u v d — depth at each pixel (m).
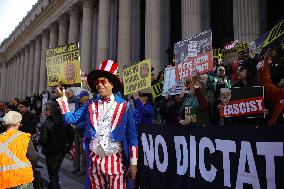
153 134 4.73
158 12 17.22
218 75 6.61
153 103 9.80
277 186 3.06
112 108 3.39
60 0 32.94
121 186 3.31
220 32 16.55
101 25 22.70
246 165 3.35
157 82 9.12
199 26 14.34
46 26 38.50
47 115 6.34
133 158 3.35
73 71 5.30
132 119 3.46
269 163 3.13
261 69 4.86
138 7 23.14
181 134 4.24
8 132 4.24
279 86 4.73
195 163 3.99
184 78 6.12
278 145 3.07
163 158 4.51
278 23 5.05
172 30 20.08
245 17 11.81
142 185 4.91
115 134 3.31
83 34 25.98
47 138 6.20
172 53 18.80
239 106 4.62
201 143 3.92
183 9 14.70
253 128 3.29
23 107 7.80
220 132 3.67
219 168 3.66
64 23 33.47
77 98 7.66
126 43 20.20
